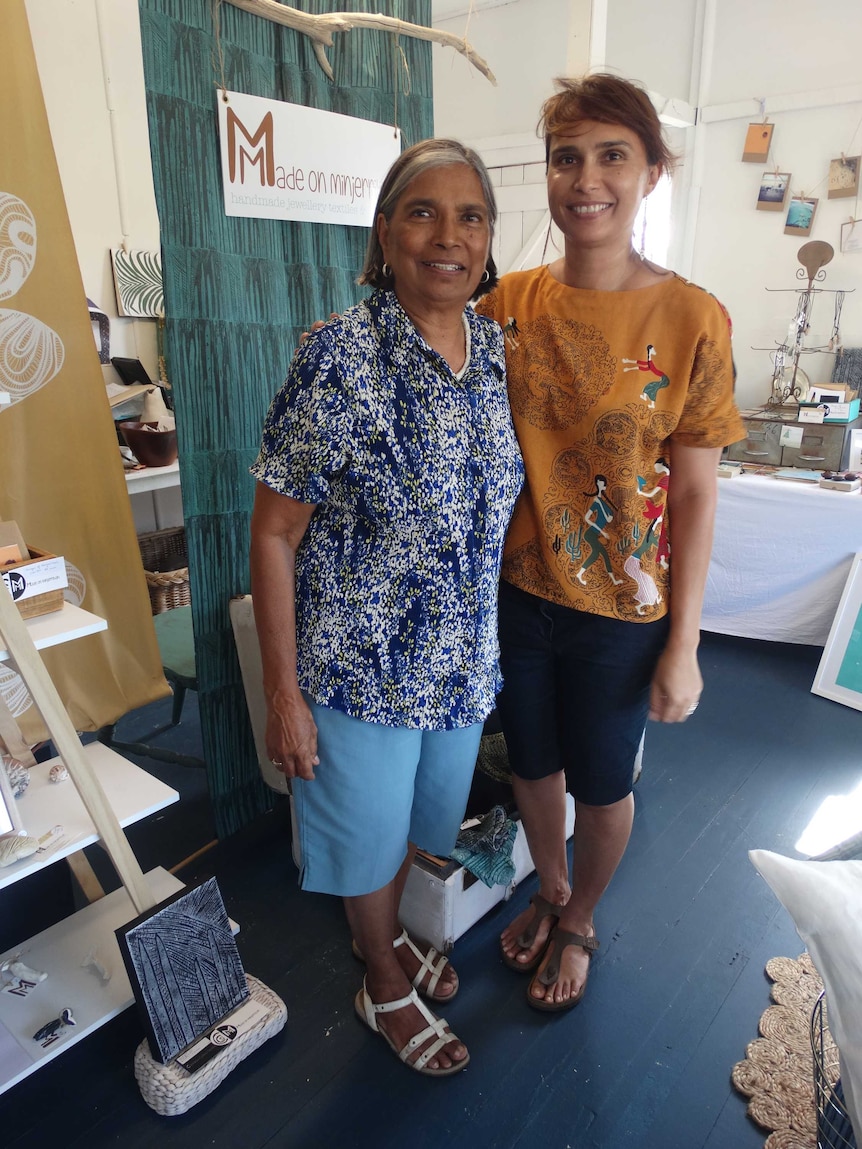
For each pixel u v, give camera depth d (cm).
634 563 135
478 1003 165
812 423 320
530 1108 144
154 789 150
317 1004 165
